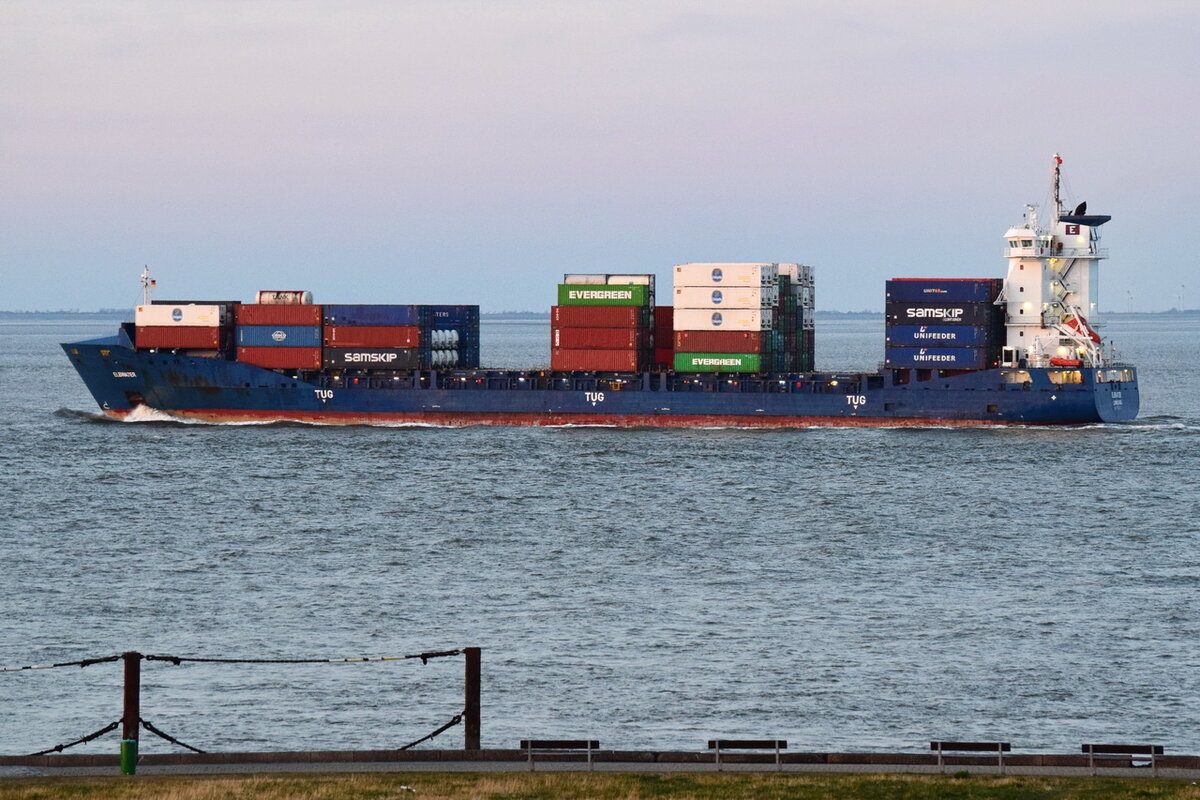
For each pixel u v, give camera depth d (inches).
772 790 6387.8
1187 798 6259.8
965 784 6461.6
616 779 6535.4
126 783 6441.9
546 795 6309.1
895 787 6427.2
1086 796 6299.2
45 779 6540.4
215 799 6220.5
